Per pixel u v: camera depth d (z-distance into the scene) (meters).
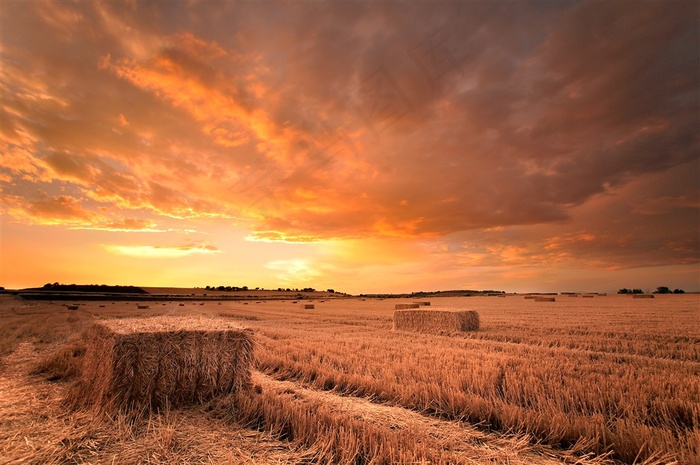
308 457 3.94
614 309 28.53
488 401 5.14
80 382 6.34
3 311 30.45
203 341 6.04
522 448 4.16
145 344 5.52
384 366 7.68
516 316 22.33
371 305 45.34
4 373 7.59
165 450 4.06
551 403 5.14
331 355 8.88
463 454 3.99
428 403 5.41
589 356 9.16
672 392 5.81
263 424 4.96
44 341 12.15
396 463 3.63
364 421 4.79
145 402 5.43
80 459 3.91
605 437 4.17
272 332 13.99
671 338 12.32
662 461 3.66
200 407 5.70
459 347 10.61
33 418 5.02
